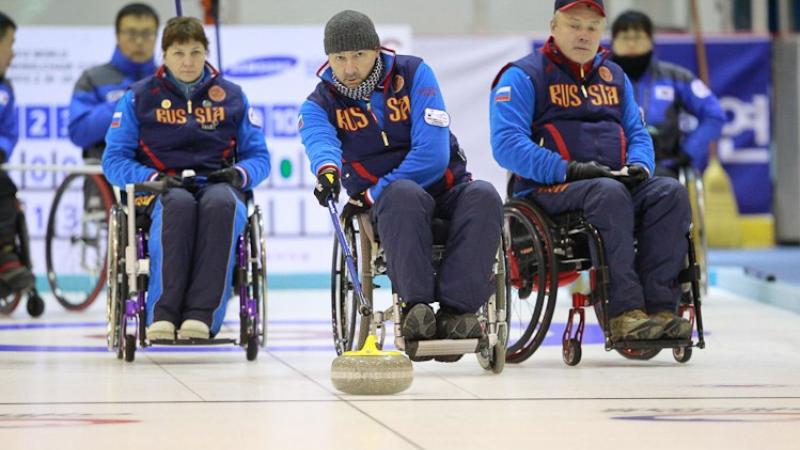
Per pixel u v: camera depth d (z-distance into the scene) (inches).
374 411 382.3
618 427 349.7
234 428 350.6
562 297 902.4
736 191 1280.8
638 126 543.5
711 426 350.9
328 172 460.4
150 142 557.0
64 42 942.4
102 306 882.8
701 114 815.1
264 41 954.7
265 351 585.0
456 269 460.8
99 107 782.5
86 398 418.0
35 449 318.3
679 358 526.3
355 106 486.0
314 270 970.7
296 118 959.0
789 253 1226.0
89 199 810.2
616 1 1257.4
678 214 505.4
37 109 938.1
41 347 606.2
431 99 482.6
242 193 559.8
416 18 1168.8
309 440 329.7
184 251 523.5
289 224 965.2
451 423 357.7
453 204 473.1
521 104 532.1
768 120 1252.5
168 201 524.1
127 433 343.0
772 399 409.7
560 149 530.0
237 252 538.0
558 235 519.5
